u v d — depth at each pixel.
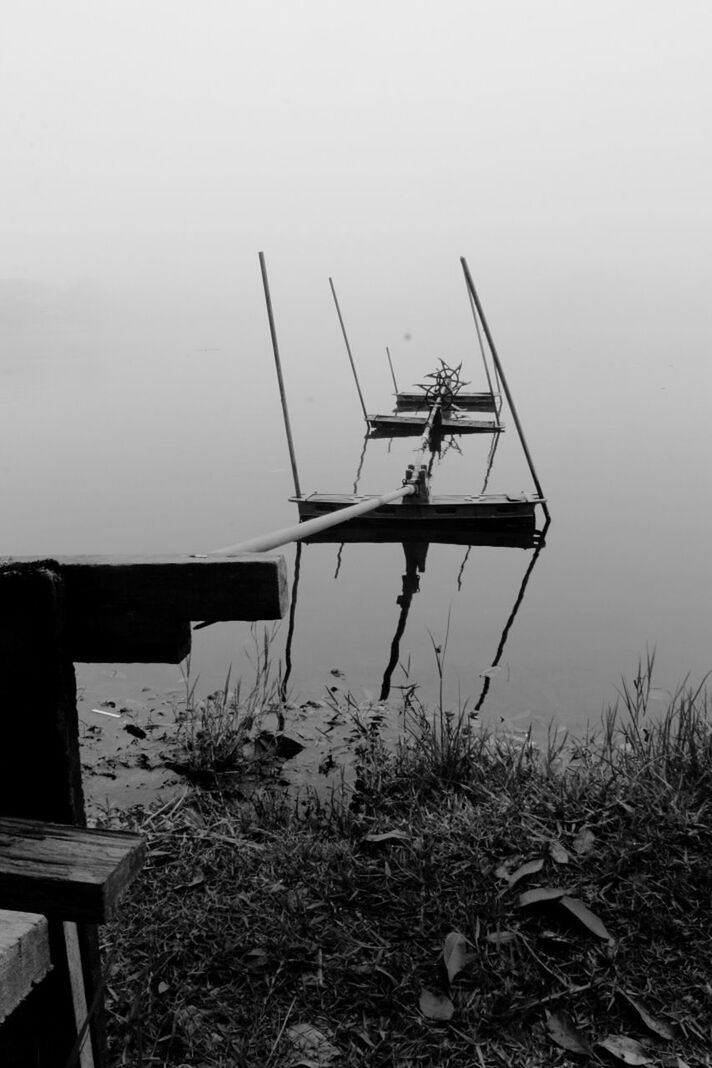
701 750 3.51
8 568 1.51
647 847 2.85
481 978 2.36
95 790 3.67
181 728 4.31
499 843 2.96
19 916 1.40
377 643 6.26
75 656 1.59
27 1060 1.61
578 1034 2.20
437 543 9.22
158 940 2.53
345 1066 2.13
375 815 3.30
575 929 2.55
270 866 2.88
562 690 5.29
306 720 4.55
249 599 1.52
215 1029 2.22
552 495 11.28
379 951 2.48
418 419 16.47
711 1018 2.24
